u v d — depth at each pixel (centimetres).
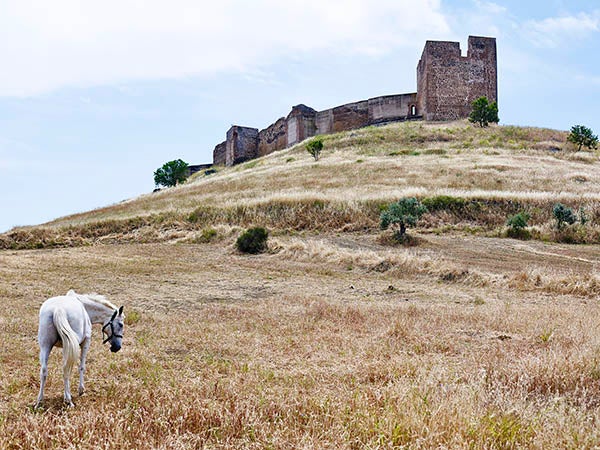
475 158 5547
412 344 1132
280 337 1202
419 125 7469
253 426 637
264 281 2170
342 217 3488
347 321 1390
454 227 3372
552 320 1373
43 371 739
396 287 2072
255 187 4834
